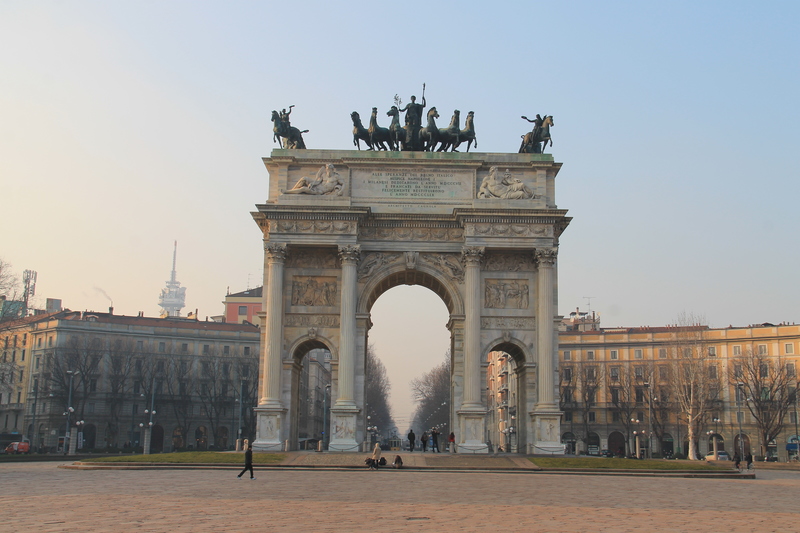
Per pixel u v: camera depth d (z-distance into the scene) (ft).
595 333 623.77
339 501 136.67
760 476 260.01
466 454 265.95
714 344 591.37
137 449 524.52
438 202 292.61
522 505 133.69
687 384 465.88
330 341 285.43
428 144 301.84
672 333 509.76
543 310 280.72
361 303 286.66
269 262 285.23
